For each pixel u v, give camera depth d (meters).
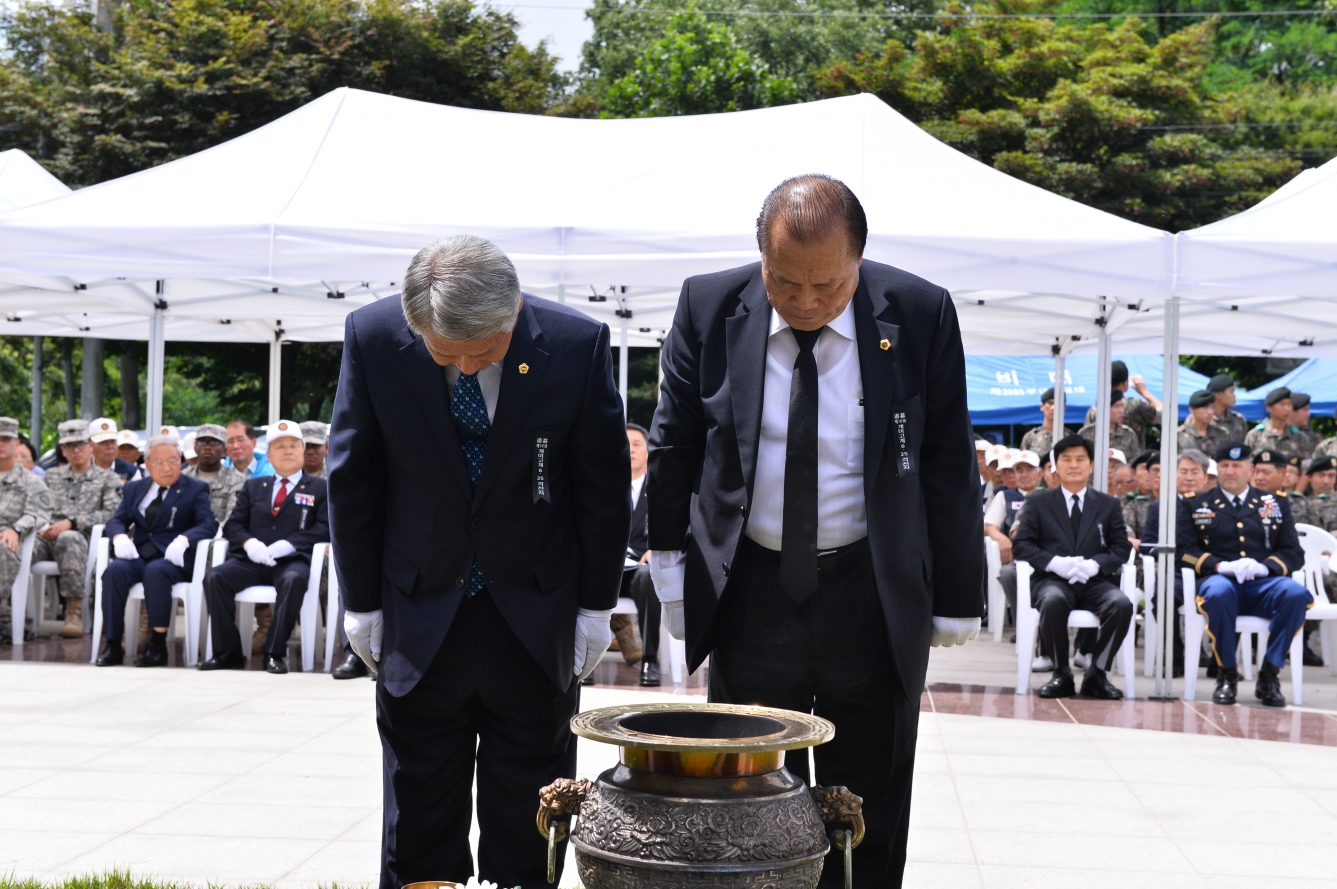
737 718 2.19
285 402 22.05
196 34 20.16
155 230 6.73
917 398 2.75
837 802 2.08
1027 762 5.35
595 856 1.96
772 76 24.69
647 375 24.95
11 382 27.70
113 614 7.53
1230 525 7.34
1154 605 7.49
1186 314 9.49
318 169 7.33
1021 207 6.96
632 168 7.40
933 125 22.67
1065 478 7.41
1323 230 6.64
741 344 2.78
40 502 8.34
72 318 12.34
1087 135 22.41
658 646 7.45
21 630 8.09
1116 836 4.22
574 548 2.89
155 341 9.49
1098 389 9.51
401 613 2.78
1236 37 28.28
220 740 5.41
